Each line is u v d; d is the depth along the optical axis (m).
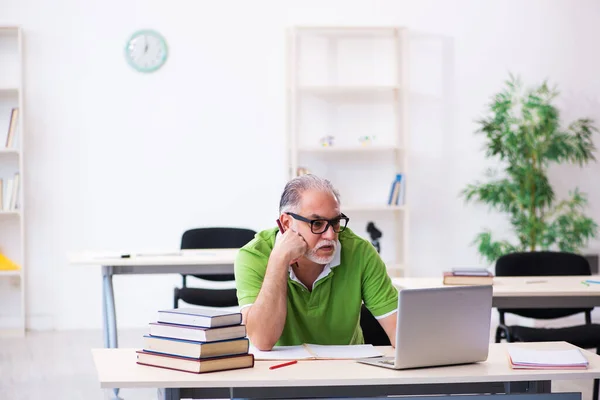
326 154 7.74
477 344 2.78
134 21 7.51
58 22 7.41
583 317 7.54
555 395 2.66
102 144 7.50
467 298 2.73
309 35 7.66
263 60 7.64
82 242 7.50
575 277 5.17
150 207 7.58
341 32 7.70
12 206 7.22
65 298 7.52
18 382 5.59
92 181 7.50
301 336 3.17
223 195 7.65
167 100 7.57
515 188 7.40
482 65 7.82
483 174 7.85
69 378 5.70
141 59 7.50
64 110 7.45
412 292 2.63
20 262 7.38
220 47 7.61
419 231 7.82
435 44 7.77
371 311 3.21
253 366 2.70
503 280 4.99
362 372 2.64
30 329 7.47
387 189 7.80
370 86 7.44
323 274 3.11
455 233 7.85
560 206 7.72
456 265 7.86
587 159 7.56
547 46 7.86
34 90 7.40
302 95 7.68
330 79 7.70
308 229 2.99
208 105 7.61
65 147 7.46
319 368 2.69
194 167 7.62
